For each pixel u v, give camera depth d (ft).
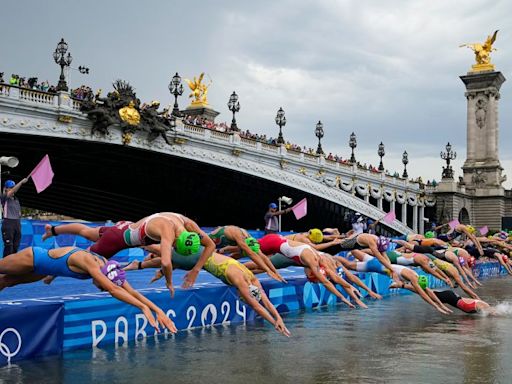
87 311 49.83
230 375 42.34
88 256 44.65
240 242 65.05
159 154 208.95
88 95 183.52
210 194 279.49
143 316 54.90
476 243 138.41
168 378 41.27
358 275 95.14
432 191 375.66
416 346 53.83
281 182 248.32
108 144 189.47
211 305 63.00
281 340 55.88
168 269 47.03
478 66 422.00
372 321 69.56
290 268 118.62
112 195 297.94
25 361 44.80
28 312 45.24
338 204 282.36
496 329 63.93
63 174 248.52
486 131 418.10
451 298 78.23
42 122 168.55
